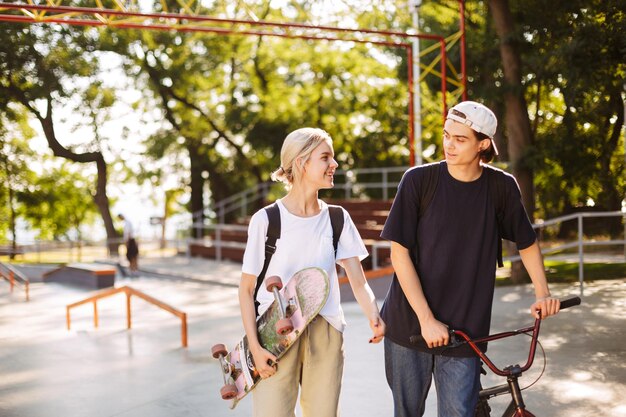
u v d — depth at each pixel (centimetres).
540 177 2066
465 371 311
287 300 297
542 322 826
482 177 311
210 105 2872
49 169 4128
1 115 2750
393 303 325
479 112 296
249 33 1277
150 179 3225
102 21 1175
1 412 566
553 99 2092
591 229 1964
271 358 297
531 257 319
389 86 2781
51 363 747
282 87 2788
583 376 592
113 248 2794
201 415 535
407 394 327
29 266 2030
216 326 949
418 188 311
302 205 312
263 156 3025
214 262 2097
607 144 1744
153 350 796
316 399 309
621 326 786
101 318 1064
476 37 1619
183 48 2616
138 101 2842
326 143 309
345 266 322
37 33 2350
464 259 310
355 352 715
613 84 1291
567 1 1292
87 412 556
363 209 1872
